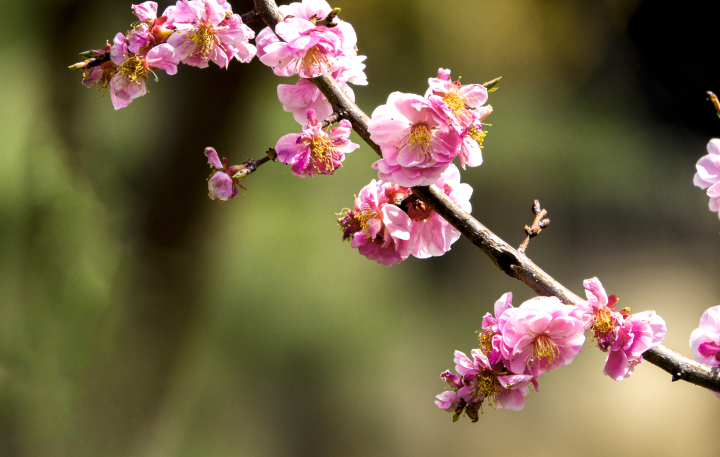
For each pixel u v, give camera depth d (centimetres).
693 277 506
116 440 310
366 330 451
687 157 671
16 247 374
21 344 340
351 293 466
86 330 335
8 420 331
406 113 141
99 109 399
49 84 383
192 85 294
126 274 301
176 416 334
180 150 293
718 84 725
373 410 411
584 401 402
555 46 686
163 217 294
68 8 374
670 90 734
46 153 388
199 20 143
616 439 374
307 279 461
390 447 389
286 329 435
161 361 302
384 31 596
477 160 141
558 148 646
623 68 732
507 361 142
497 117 660
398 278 496
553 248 563
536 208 143
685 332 437
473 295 503
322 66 142
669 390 404
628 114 704
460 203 144
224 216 312
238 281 439
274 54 142
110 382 309
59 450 317
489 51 655
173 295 296
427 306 485
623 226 578
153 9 143
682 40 745
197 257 297
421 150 141
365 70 604
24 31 375
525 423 394
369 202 143
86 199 383
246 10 280
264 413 396
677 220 586
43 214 377
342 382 421
